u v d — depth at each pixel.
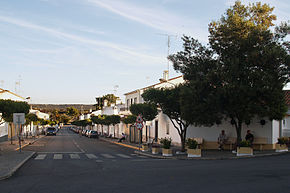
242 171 11.60
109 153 24.75
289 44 18.45
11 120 28.98
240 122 19.73
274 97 17.11
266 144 22.36
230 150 23.25
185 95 19.00
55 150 27.41
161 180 10.05
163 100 21.47
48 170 13.30
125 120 40.38
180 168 13.33
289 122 25.73
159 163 15.96
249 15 19.42
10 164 14.74
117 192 8.24
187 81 21.12
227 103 18.09
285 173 10.75
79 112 154.12
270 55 16.91
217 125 24.45
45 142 41.38
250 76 17.39
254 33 18.00
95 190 8.56
